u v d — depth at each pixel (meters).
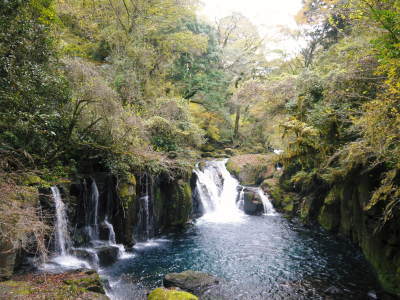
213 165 20.14
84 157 10.99
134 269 9.57
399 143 6.37
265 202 17.81
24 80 7.31
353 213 11.55
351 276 9.34
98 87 9.43
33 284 6.79
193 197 16.33
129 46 16.52
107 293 7.86
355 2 7.27
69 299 6.19
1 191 6.12
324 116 10.20
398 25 4.28
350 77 8.40
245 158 21.98
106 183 11.38
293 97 14.52
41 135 8.80
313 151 11.65
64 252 9.27
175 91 21.25
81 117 10.12
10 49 7.25
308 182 15.91
